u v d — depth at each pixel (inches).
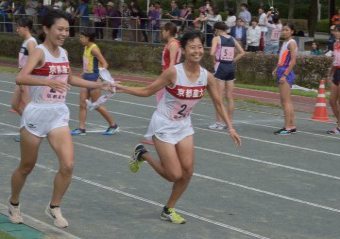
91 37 595.8
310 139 649.6
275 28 1266.0
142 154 358.0
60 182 332.2
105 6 1633.9
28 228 335.3
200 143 606.5
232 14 1282.0
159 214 377.7
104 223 357.7
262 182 464.4
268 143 620.1
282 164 527.2
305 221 374.9
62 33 320.5
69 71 333.1
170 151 342.0
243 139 636.7
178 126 344.8
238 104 924.0
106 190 428.8
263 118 795.4
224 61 660.7
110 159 523.2
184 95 337.7
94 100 611.2
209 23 1285.7
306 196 430.3
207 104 906.7
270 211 392.8
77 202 398.3
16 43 1662.2
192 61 336.2
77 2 1603.1
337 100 676.7
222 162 526.6
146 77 1289.4
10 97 920.9
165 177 350.9
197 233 345.4
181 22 1344.7
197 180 463.2
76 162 508.7
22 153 331.9
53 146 327.3
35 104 325.4
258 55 1163.9
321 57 1090.7
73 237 324.8
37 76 321.4
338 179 481.7
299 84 1121.4
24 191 417.4
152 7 1429.6
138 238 334.3
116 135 634.2
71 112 794.8
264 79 1159.0
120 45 1433.3
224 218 374.6
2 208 371.6
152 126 347.3
